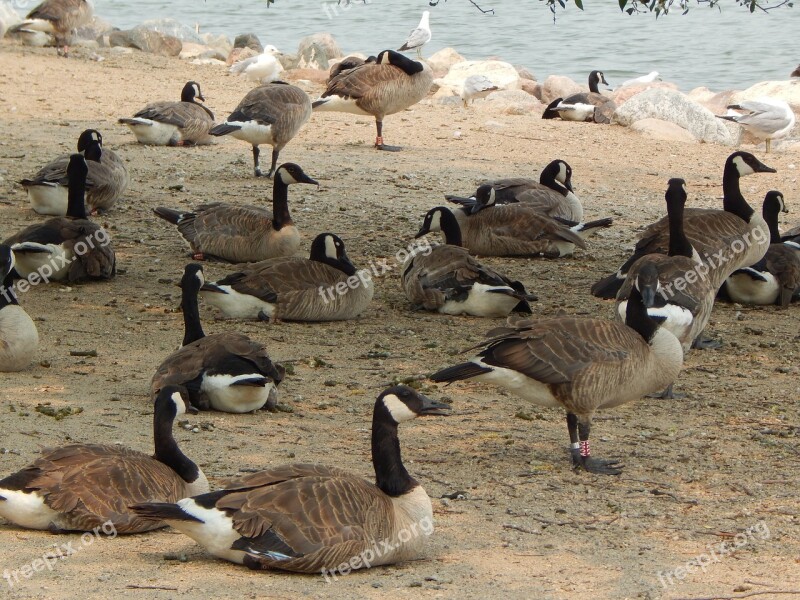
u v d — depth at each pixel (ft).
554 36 195.00
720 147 99.76
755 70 166.30
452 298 52.42
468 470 33.81
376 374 43.19
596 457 35.12
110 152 69.46
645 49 183.52
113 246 62.44
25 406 37.24
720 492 32.30
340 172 82.69
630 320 34.12
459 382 43.50
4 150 82.94
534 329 32.76
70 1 124.36
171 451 28.07
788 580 26.04
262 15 219.82
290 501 24.80
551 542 28.25
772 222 59.77
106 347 45.27
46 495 26.53
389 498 26.45
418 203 74.69
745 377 44.50
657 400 41.52
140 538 27.45
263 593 23.95
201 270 41.45
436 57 149.28
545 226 63.36
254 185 77.10
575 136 100.53
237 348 38.04
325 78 125.49
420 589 24.73
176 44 141.28
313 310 50.06
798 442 36.78
